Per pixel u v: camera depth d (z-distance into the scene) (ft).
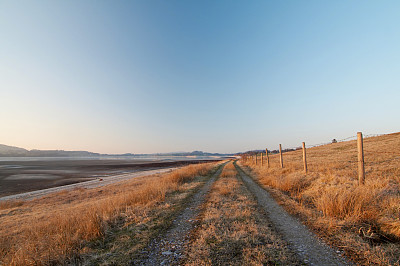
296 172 40.09
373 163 42.70
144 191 30.32
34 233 17.72
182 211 22.07
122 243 14.23
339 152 91.20
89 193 56.29
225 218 18.11
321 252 11.37
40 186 91.35
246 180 45.55
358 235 13.00
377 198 17.31
